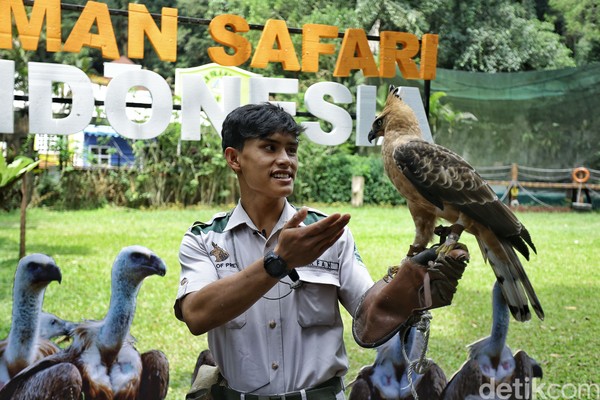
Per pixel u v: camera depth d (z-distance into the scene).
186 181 9.27
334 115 4.17
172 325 4.89
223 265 1.99
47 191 8.45
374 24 10.23
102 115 8.09
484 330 5.16
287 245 1.63
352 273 2.00
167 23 3.90
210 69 5.08
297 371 1.95
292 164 1.93
